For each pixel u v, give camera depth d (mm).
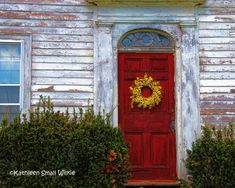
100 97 8719
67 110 8086
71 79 8750
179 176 8695
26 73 8680
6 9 8789
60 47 8797
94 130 7816
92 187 7598
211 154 7922
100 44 8836
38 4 8859
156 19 8938
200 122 8789
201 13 9008
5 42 8719
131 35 9008
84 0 8930
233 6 9039
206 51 8938
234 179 7770
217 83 8875
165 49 8984
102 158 7695
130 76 8938
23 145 7562
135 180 8789
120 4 8906
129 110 8906
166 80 8977
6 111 8633
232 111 8836
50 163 7520
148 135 8906
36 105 8641
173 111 8938
